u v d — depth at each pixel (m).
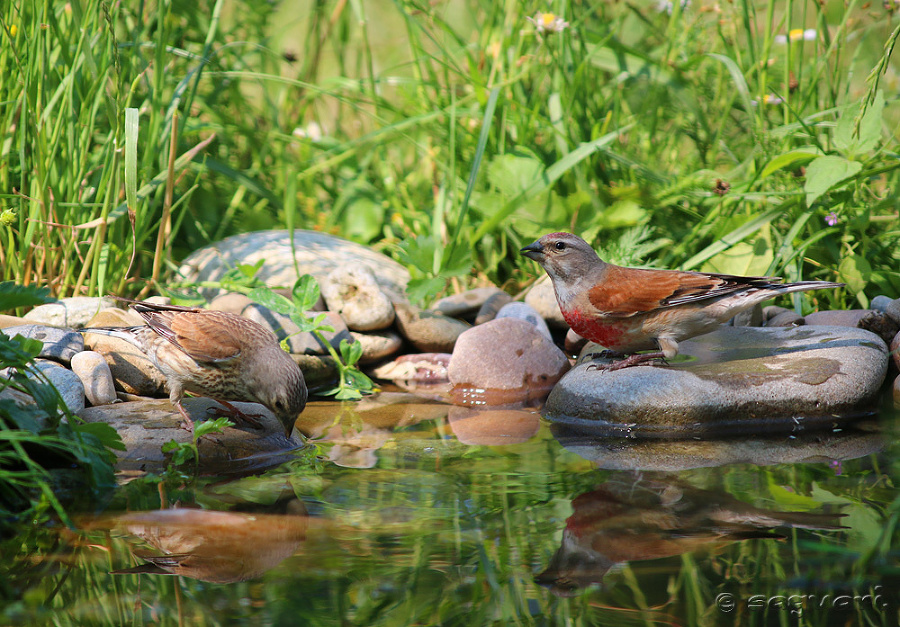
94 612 4.27
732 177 11.26
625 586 4.45
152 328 7.75
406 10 12.59
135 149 8.54
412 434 7.71
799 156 9.97
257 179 12.94
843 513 5.36
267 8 13.93
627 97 12.96
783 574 4.52
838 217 10.34
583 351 9.73
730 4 11.62
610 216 10.92
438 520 5.41
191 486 6.23
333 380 9.68
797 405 7.87
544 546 4.97
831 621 4.06
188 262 10.91
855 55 11.83
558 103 11.88
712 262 10.52
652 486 6.02
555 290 8.95
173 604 4.33
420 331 10.26
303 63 14.44
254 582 4.57
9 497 5.91
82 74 9.78
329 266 10.88
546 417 8.36
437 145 13.31
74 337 8.19
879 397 8.35
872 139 9.84
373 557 4.86
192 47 12.98
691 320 8.39
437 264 10.57
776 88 12.24
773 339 9.05
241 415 7.70
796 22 16.16
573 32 12.42
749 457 6.77
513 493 5.93
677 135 12.59
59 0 10.16
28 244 9.02
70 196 9.46
